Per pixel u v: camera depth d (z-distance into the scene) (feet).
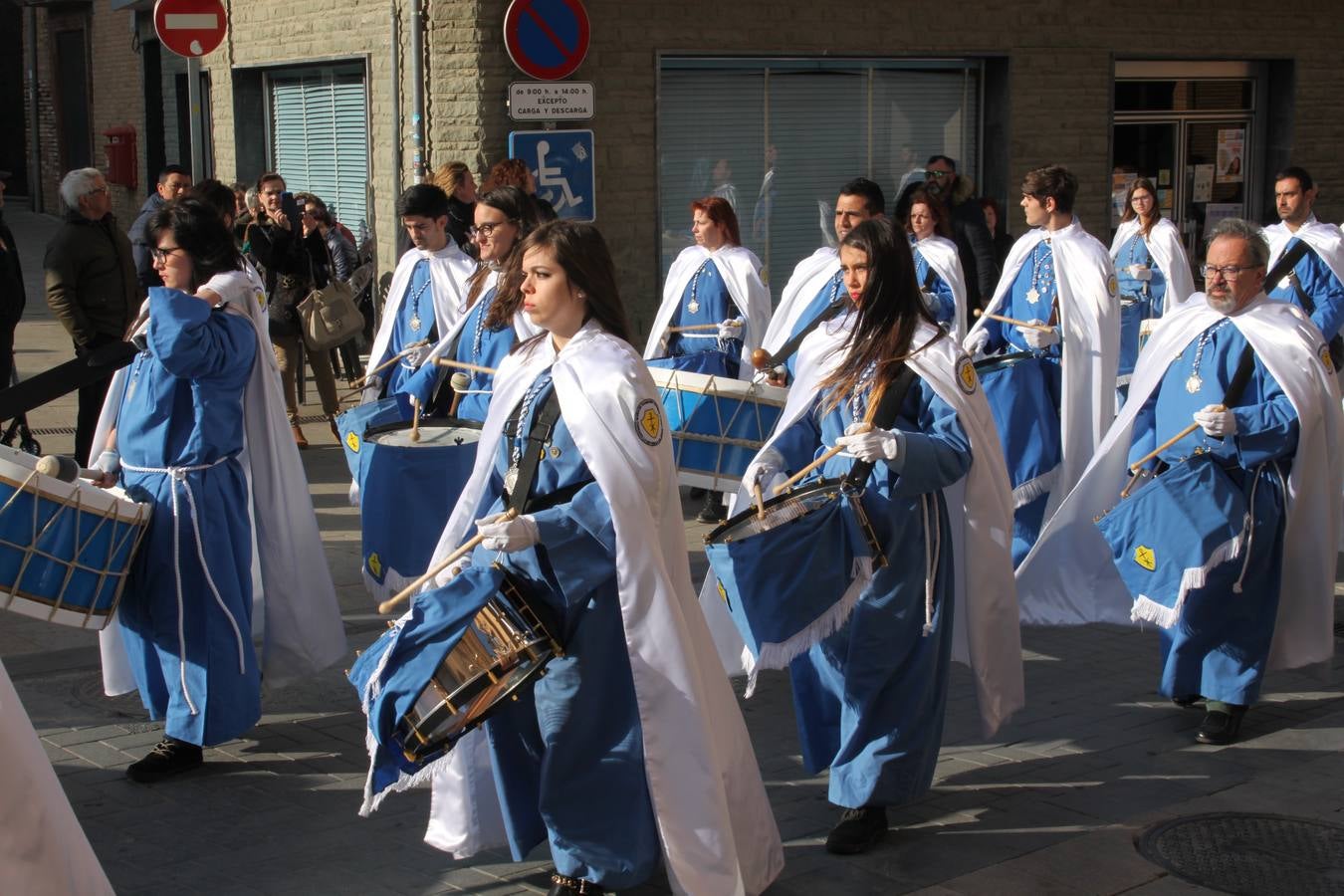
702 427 23.03
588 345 13.64
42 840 9.41
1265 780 18.12
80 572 16.25
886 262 15.81
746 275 29.32
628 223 41.39
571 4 35.42
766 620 15.15
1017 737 19.49
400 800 17.33
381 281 43.73
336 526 29.50
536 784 14.75
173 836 16.33
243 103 51.39
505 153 39.93
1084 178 48.34
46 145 95.20
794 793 17.65
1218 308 19.48
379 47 42.78
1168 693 19.72
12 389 16.28
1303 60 52.60
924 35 44.86
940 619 16.08
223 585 17.57
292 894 15.01
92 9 80.69
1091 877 15.46
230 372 17.52
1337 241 28.04
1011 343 27.68
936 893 15.07
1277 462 19.15
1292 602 19.66
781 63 43.34
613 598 13.56
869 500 15.52
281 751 18.76
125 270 31.96
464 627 13.10
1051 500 26.99
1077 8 47.29
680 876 13.39
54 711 19.97
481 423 20.22
